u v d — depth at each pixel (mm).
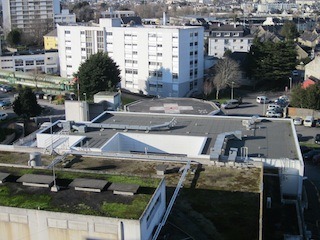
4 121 67875
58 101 81750
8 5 154125
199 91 89312
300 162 32812
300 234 26641
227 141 38406
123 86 91812
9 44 144750
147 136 40594
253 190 28797
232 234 24141
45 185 23984
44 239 21625
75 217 20828
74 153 35438
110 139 39281
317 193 41812
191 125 43656
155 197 22938
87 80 78000
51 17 159000
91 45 93188
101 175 25562
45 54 110688
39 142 40938
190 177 30734
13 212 21609
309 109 69000
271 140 38969
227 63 86812
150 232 22297
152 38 85000
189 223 25047
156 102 63250
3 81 100875
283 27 142125
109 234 20719
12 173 26031
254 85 90938
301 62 105312
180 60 83562
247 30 124688
